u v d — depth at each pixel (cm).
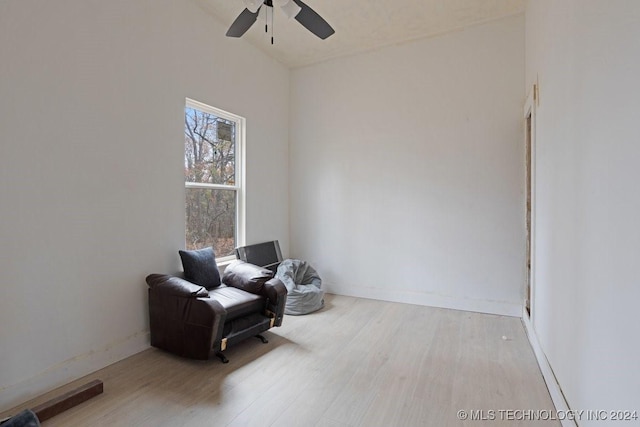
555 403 203
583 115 165
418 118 400
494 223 367
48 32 213
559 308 204
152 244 285
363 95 432
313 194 470
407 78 405
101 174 246
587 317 156
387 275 424
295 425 186
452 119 383
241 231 396
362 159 435
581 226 166
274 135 450
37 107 209
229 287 315
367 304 408
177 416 193
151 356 267
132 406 202
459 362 260
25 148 204
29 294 206
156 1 286
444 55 385
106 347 250
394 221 418
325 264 464
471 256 378
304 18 232
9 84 196
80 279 233
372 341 299
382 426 186
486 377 238
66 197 225
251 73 404
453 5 332
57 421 186
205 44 336
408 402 208
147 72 278
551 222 228
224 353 275
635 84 113
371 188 430
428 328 329
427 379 235
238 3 325
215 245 363
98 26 242
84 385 211
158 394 215
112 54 252
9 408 196
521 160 354
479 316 363
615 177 128
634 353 112
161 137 292
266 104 432
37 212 210
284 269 405
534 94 287
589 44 158
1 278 194
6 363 197
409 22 360
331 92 452
